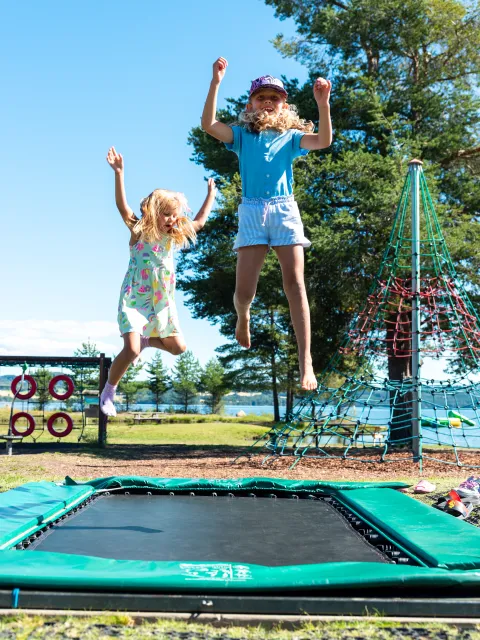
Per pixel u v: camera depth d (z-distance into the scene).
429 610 3.12
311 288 16.25
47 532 4.64
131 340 4.32
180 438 26.27
